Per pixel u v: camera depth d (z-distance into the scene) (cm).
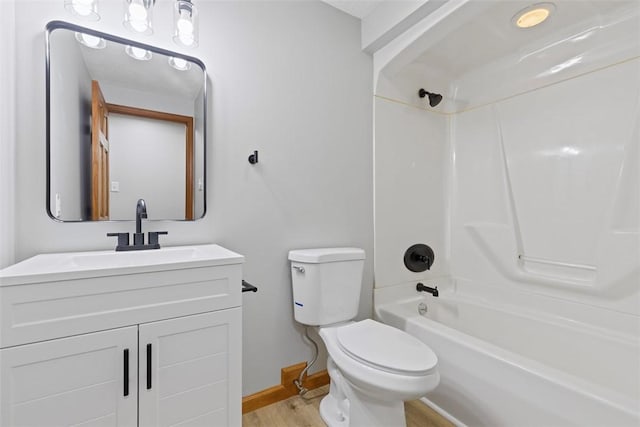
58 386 82
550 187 176
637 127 144
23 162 108
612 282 150
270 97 162
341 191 188
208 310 105
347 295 161
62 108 115
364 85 198
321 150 180
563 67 171
